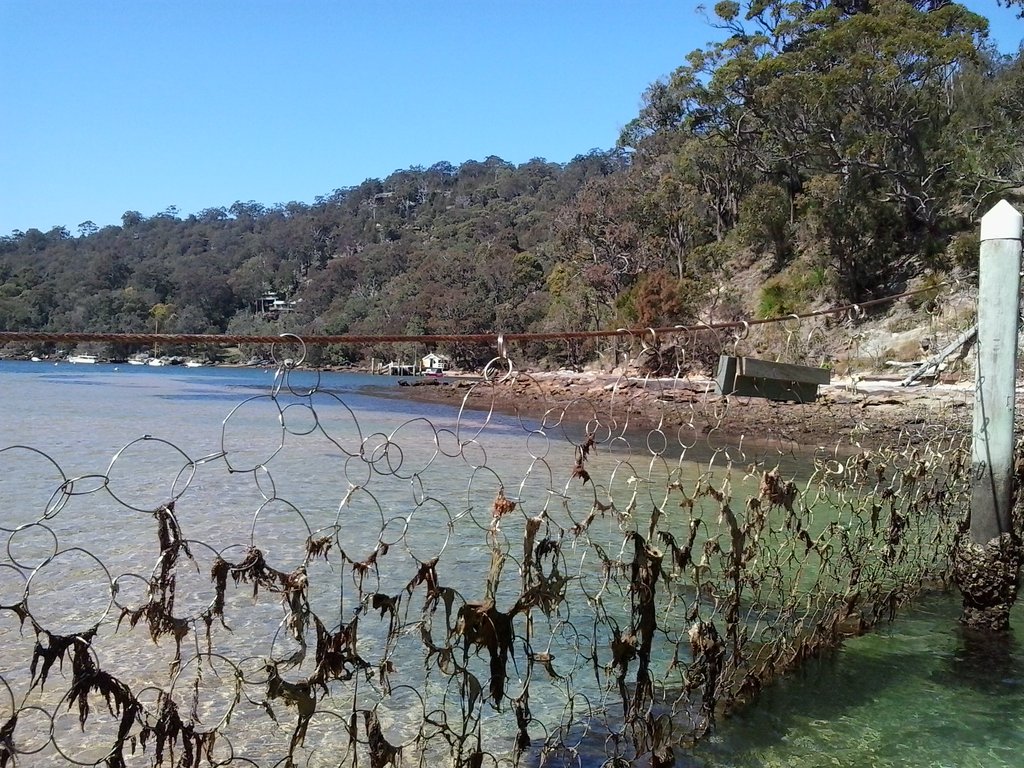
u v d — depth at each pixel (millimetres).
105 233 176625
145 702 4809
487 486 12914
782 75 41500
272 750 4363
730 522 4527
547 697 5125
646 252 54219
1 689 5184
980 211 37312
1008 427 5801
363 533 9453
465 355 61812
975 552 5961
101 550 8688
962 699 4887
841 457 13383
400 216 158000
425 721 3623
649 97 57688
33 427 22781
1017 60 42969
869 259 40375
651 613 3982
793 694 5004
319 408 32875
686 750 4344
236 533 9469
